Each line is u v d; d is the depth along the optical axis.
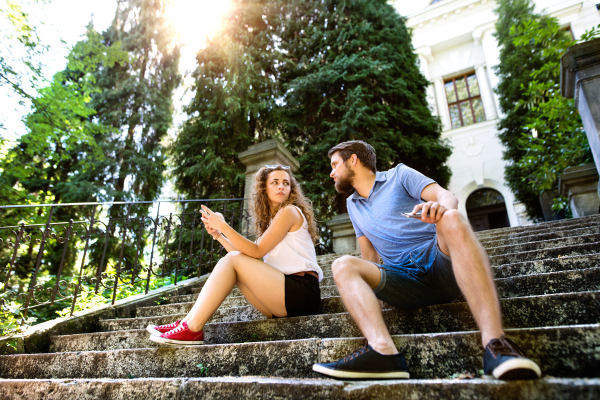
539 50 10.16
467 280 1.16
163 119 12.09
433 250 1.49
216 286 1.74
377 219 1.73
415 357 1.32
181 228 3.96
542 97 5.51
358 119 8.02
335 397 1.09
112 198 10.07
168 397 1.33
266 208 2.14
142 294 3.45
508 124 10.80
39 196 9.35
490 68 13.73
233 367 1.58
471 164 12.80
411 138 9.33
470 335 1.27
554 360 1.12
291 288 1.77
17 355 2.14
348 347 1.40
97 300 3.61
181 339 1.67
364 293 1.32
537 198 9.98
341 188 1.95
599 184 4.43
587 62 3.75
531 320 1.47
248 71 8.66
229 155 8.44
